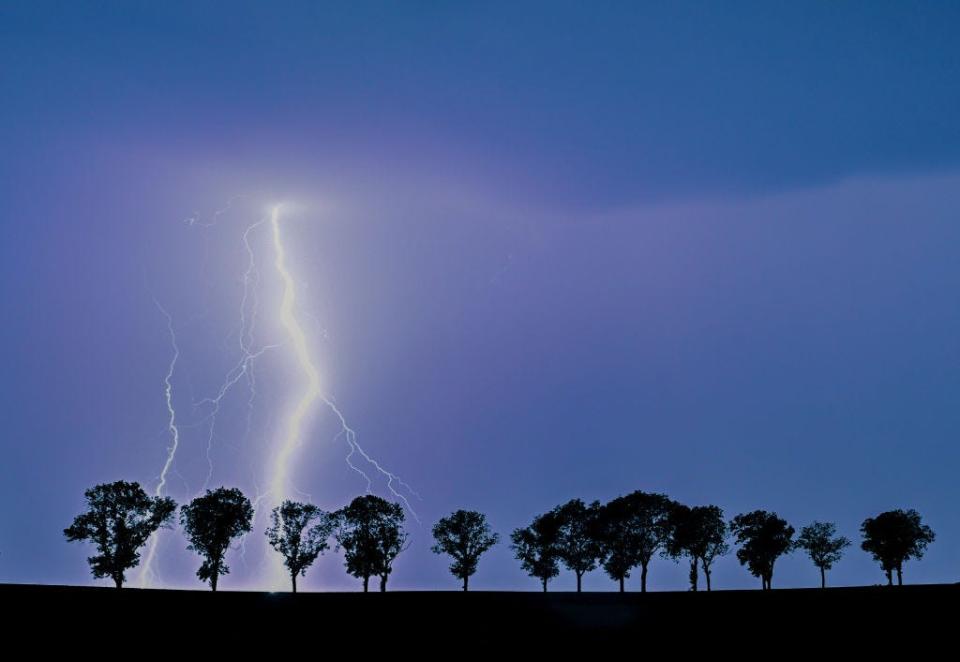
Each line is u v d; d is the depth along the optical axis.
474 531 75.06
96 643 41.25
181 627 46.09
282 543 73.00
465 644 44.00
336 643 43.75
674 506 74.94
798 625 48.03
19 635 42.19
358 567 72.81
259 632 45.88
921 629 45.56
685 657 40.75
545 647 43.28
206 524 71.25
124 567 67.56
